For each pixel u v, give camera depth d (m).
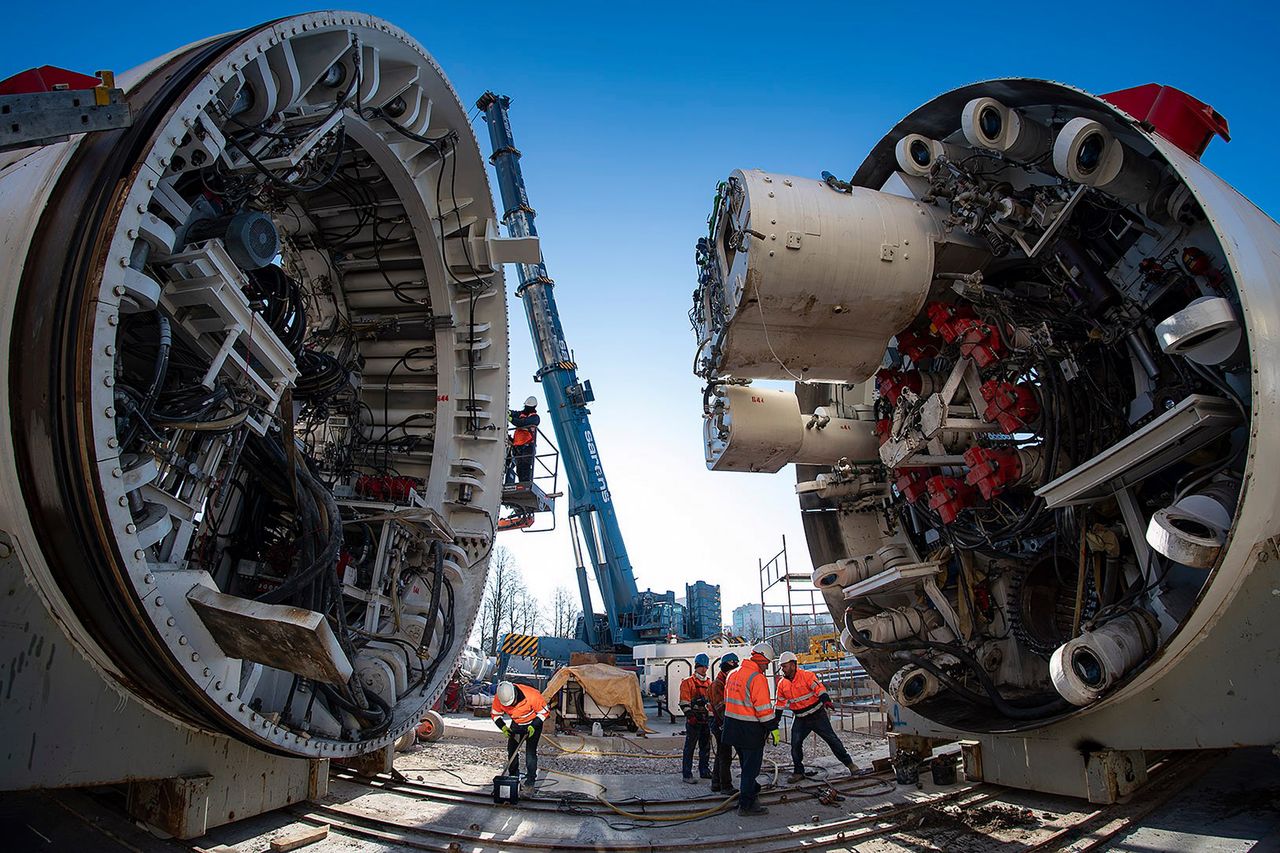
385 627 7.16
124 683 3.91
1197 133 4.76
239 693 4.54
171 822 4.18
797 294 5.35
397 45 5.63
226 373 4.61
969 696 6.32
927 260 5.50
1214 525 3.97
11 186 3.76
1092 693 4.50
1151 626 4.69
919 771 6.86
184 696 3.94
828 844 4.87
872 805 5.96
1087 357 5.42
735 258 5.46
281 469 5.69
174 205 4.05
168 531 3.98
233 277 4.36
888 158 6.28
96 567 3.43
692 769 8.55
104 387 3.34
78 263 3.35
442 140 6.79
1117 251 5.07
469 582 7.85
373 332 8.06
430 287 7.62
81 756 3.64
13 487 3.43
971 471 5.48
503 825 5.31
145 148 3.52
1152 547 4.24
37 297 3.42
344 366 7.33
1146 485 5.13
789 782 7.38
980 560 6.80
